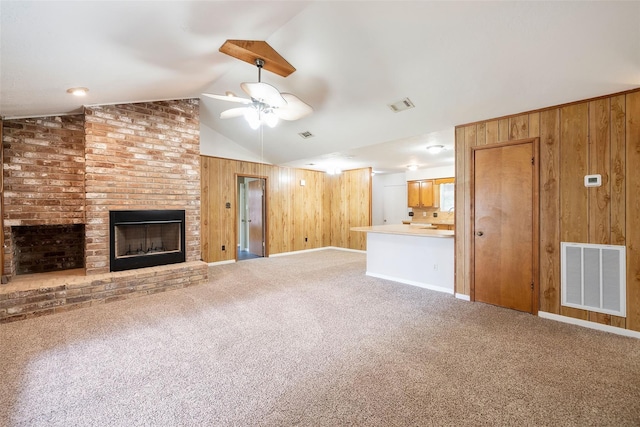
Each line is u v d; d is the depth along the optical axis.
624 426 1.56
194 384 1.95
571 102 2.89
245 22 2.38
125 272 3.81
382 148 5.16
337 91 3.59
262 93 2.47
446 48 2.58
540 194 3.11
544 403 1.75
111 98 3.52
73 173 3.87
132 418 1.63
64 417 1.64
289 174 7.48
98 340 2.59
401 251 4.61
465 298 3.74
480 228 3.58
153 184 4.12
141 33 2.12
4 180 3.46
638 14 1.93
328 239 8.48
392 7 2.30
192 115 4.50
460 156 3.76
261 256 7.03
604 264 2.75
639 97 2.55
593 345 2.47
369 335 2.68
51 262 4.03
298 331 2.77
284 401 1.78
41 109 3.41
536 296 3.15
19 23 1.65
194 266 4.34
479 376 2.03
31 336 2.66
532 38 2.29
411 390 1.88
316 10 2.46
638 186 2.57
